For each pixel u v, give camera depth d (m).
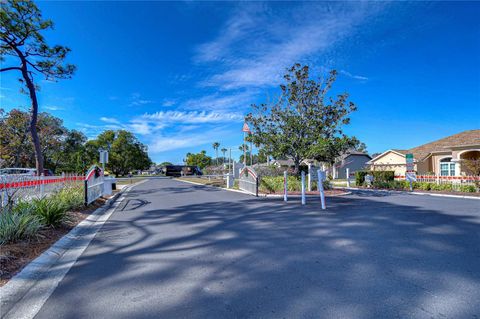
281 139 17.09
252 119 17.86
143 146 67.06
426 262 4.41
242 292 3.44
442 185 17.36
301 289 3.50
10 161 31.48
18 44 17.02
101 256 4.93
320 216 8.36
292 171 20.20
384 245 5.33
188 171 56.66
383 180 21.47
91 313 3.01
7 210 5.98
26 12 16.11
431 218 7.97
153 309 3.06
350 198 13.35
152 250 5.21
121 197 15.22
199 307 3.09
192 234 6.36
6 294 3.46
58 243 5.59
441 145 26.38
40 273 4.17
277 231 6.55
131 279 3.89
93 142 57.19
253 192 15.45
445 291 3.40
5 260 4.43
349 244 5.42
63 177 10.97
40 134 32.75
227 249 5.20
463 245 5.30
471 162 16.88
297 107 17.25
